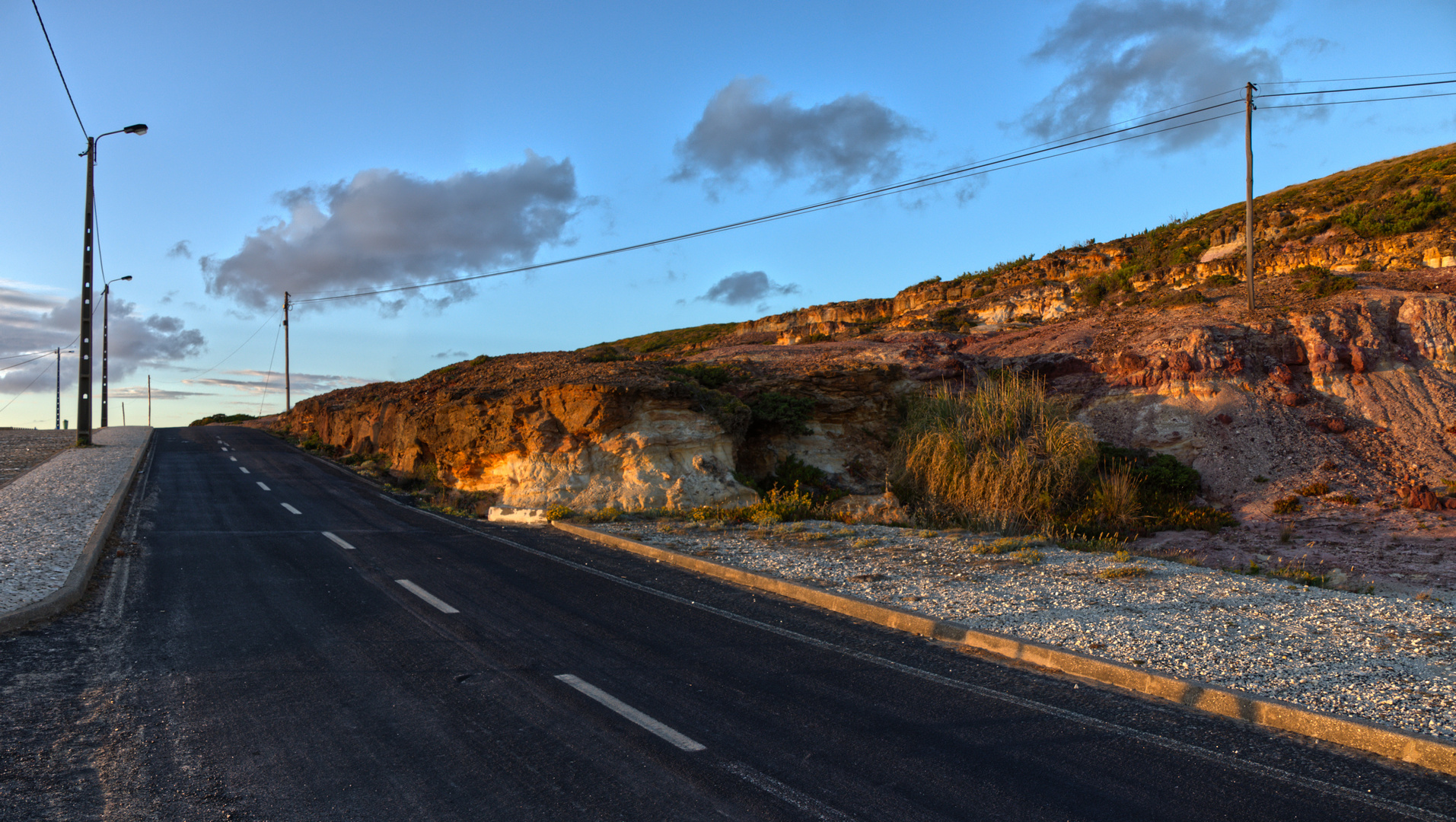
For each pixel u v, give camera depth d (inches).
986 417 925.2
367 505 826.2
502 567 498.3
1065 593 407.5
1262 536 813.9
